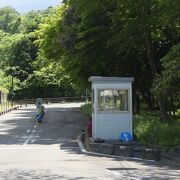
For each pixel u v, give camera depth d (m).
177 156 18.03
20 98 94.25
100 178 13.41
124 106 22.78
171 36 31.34
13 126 36.53
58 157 19.11
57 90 94.62
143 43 29.73
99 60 33.00
